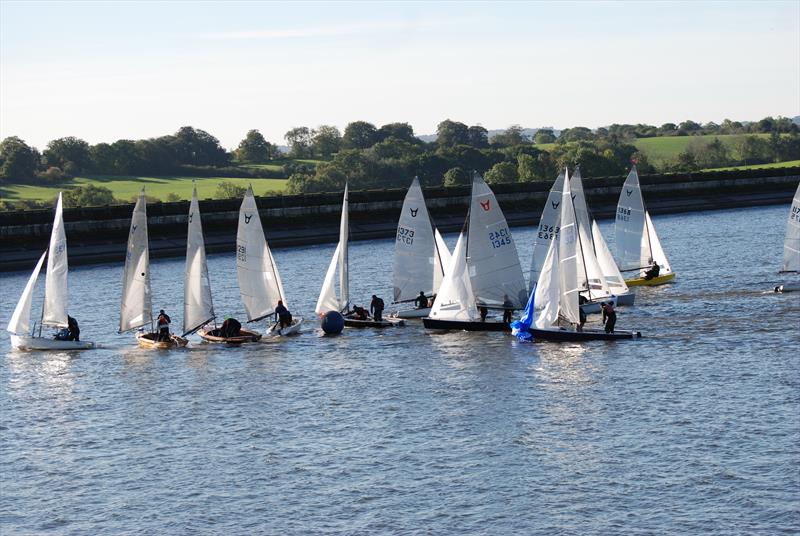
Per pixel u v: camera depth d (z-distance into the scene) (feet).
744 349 275.39
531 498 178.19
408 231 335.06
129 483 192.03
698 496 175.94
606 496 177.68
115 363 288.51
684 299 361.30
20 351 309.63
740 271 431.84
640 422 215.31
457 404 234.17
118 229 624.59
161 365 283.59
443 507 176.04
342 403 238.89
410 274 336.90
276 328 319.68
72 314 387.96
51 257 310.86
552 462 194.29
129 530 171.42
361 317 330.13
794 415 214.69
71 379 271.49
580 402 231.71
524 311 315.58
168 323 309.42
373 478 189.98
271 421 226.99
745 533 161.99
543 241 345.92
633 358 270.26
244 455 205.05
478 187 309.83
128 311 314.76
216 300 411.75
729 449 196.44
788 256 368.48
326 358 284.61
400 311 338.34
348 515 174.29
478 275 312.91
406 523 170.30
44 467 201.98
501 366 267.18
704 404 225.35
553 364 266.98
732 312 331.16
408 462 197.57
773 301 349.00
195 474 195.42
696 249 526.98
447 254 345.72
